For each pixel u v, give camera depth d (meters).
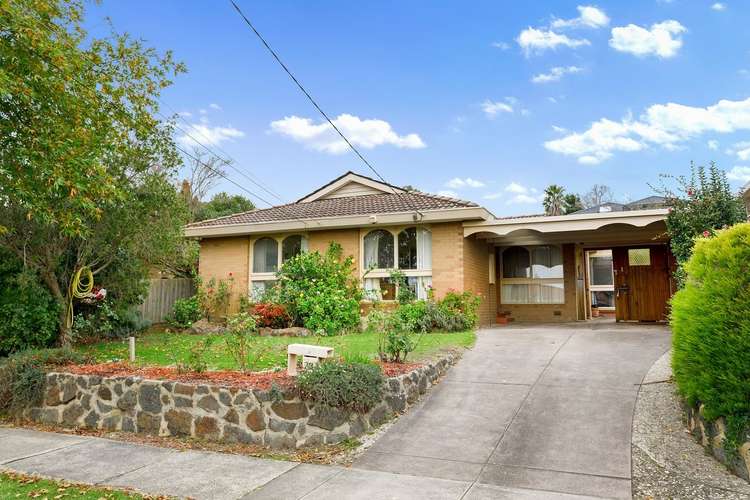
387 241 14.35
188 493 4.56
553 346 9.83
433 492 4.46
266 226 14.98
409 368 7.30
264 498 4.43
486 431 5.91
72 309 11.55
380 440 5.86
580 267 16.22
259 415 6.07
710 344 4.93
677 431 5.61
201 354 7.96
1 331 10.40
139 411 6.73
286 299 13.50
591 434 5.65
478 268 14.70
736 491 4.31
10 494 4.59
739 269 4.81
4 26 6.76
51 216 7.93
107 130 8.98
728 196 9.91
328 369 6.15
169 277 18.17
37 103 7.60
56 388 7.36
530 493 4.39
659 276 14.78
